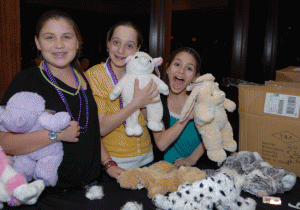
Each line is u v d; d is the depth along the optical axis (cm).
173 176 116
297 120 128
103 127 134
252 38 418
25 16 662
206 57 768
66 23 111
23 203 98
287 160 134
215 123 124
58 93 117
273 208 106
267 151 139
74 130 107
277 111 133
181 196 99
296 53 527
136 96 128
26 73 115
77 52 129
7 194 88
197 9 701
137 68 131
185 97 162
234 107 127
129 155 145
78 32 119
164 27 425
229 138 133
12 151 103
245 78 412
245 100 143
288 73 165
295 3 498
